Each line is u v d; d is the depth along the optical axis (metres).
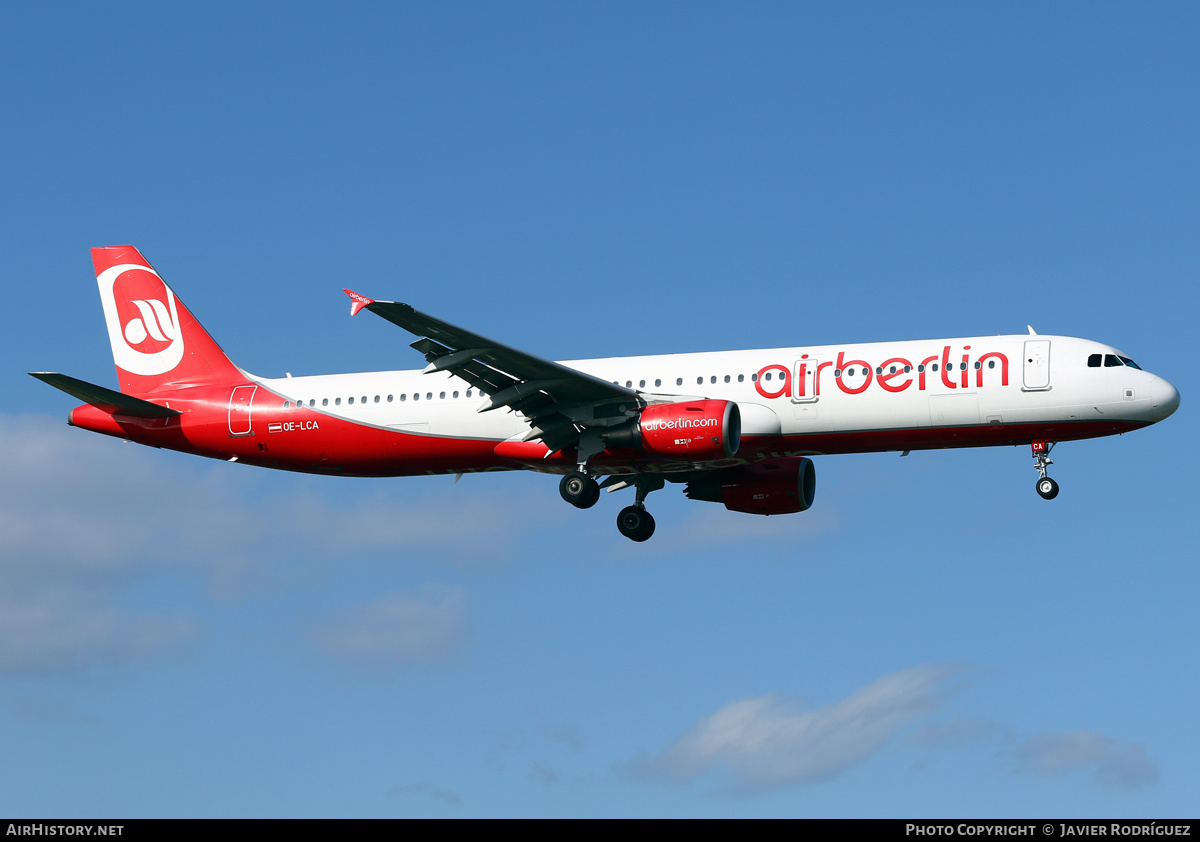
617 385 87.81
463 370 84.31
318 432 95.00
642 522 96.62
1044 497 86.12
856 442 87.06
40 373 91.50
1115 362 83.75
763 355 89.00
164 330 100.69
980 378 84.31
